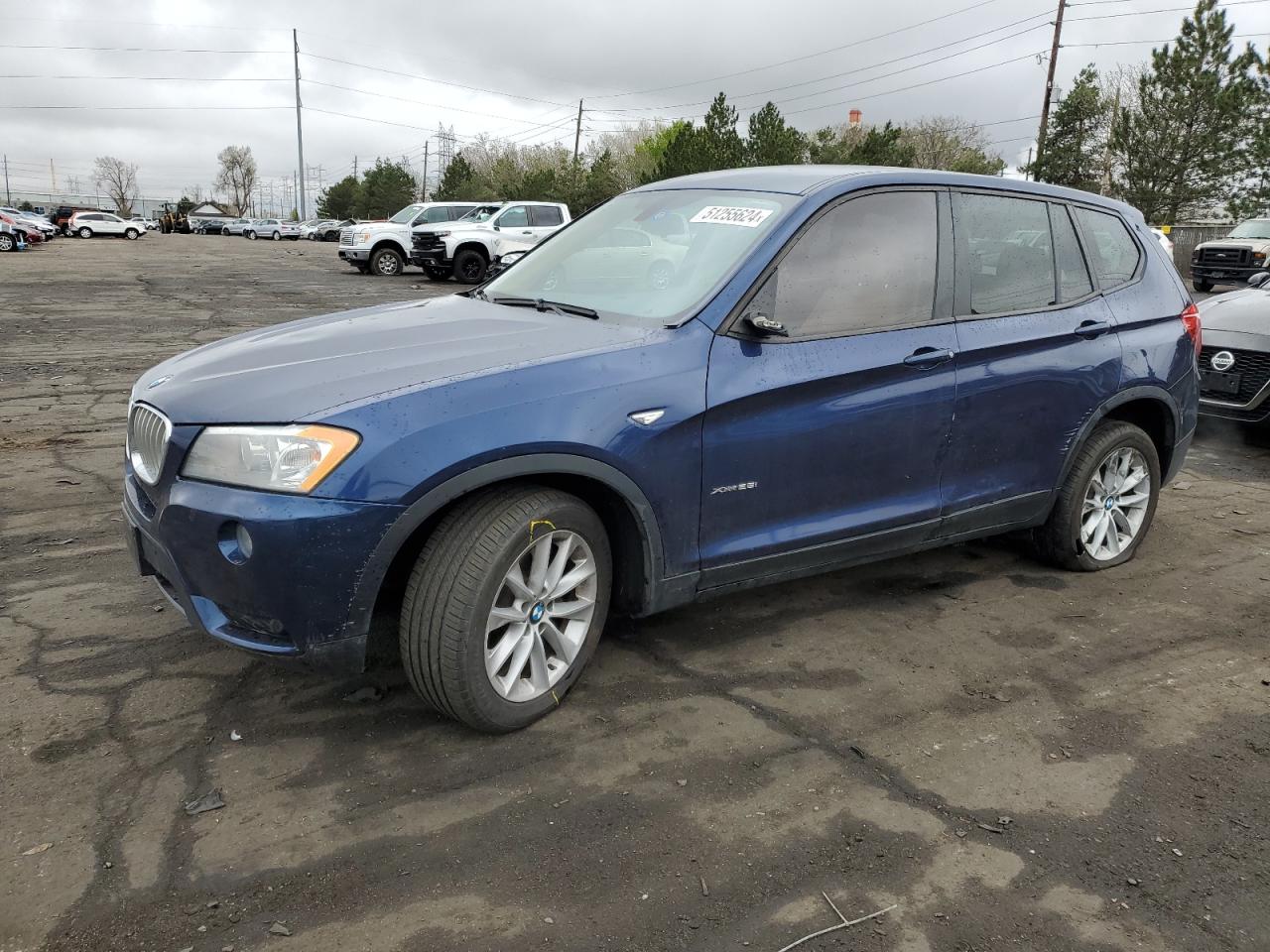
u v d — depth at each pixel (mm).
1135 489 4609
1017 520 4160
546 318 3400
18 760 2750
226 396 2746
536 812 2590
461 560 2729
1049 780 2812
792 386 3244
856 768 2850
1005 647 3707
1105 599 4215
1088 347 4160
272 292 17781
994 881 2369
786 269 3330
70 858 2352
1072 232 4258
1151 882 2381
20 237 31266
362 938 2123
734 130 36688
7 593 3896
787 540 3396
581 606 3082
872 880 2361
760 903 2266
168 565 2760
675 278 3418
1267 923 2248
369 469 2561
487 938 2133
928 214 3725
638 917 2209
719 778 2770
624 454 2926
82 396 7906
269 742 2889
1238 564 4695
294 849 2412
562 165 58688
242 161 134500
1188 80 35656
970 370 3736
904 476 3654
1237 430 7844
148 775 2697
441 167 98750
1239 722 3178
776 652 3605
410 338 3180
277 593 2576
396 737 2936
